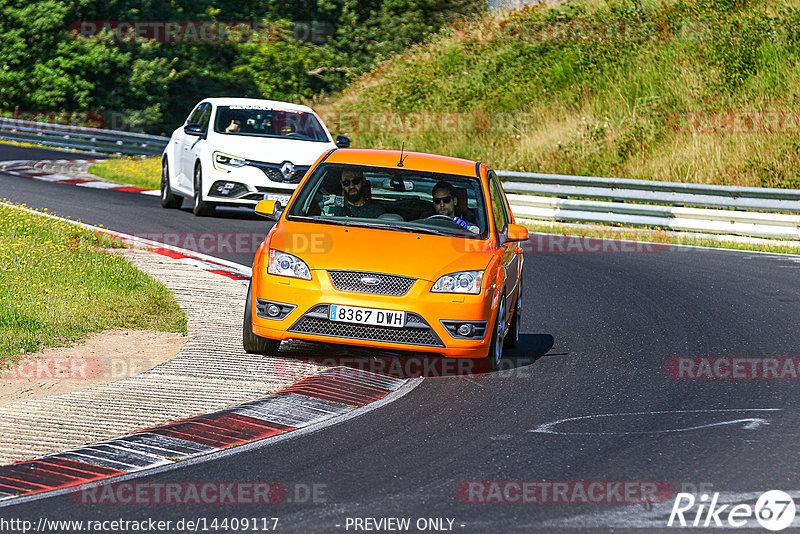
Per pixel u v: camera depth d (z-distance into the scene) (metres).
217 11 179.62
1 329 33.00
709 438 25.09
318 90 175.00
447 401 28.55
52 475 21.62
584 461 23.11
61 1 156.25
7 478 21.34
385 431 25.45
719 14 118.31
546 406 28.17
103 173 95.50
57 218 57.41
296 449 23.80
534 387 30.41
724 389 30.33
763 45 109.06
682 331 39.38
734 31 113.56
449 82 128.75
